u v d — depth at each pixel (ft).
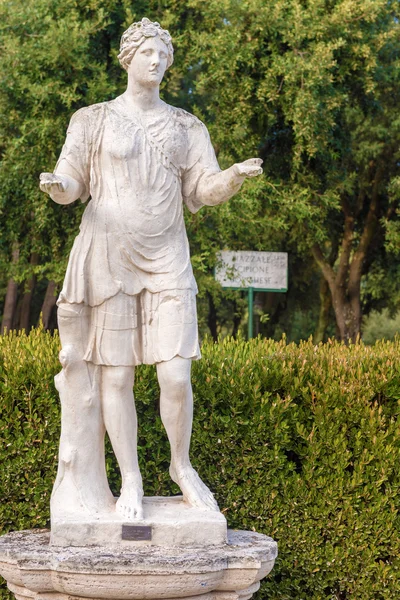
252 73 45.60
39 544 16.98
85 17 43.37
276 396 21.62
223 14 44.93
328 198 48.37
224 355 22.56
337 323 58.03
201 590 15.81
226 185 17.16
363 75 48.62
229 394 21.16
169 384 17.10
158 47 17.51
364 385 21.57
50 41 39.63
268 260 38.09
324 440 21.27
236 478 21.33
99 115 17.62
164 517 16.97
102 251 17.13
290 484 21.34
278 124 50.06
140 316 17.37
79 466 17.51
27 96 40.93
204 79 44.45
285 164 51.57
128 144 17.20
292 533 21.25
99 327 17.30
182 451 17.76
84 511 17.10
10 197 43.47
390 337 86.43
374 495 21.38
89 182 17.72
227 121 45.98
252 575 16.16
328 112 45.80
